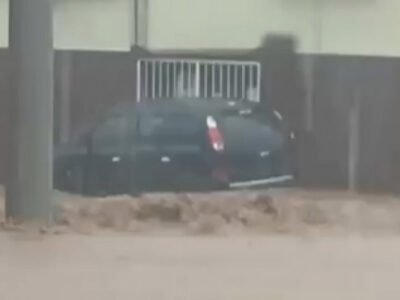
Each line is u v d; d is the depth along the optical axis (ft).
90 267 54.03
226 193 90.94
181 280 51.01
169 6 116.26
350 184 116.67
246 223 71.05
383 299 47.55
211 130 94.58
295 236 65.72
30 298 46.60
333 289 49.44
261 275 52.54
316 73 116.88
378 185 116.88
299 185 113.80
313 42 116.98
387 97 117.29
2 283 49.80
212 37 116.78
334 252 59.62
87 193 97.71
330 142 116.78
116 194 96.99
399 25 117.50
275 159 95.55
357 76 117.19
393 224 72.43
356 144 117.08
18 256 56.85
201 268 54.19
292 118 116.78
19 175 67.00
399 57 117.39
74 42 114.83
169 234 66.13
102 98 114.93
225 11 116.88
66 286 49.26
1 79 112.57
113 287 49.21
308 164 116.37
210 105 96.12
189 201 78.59
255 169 94.73
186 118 95.66
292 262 56.24
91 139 98.32
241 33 116.98
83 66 114.62
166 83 116.37
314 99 116.78
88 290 48.44
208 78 116.88
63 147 99.40
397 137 117.08
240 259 56.90
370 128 117.08
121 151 97.09
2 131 112.57
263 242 63.00
